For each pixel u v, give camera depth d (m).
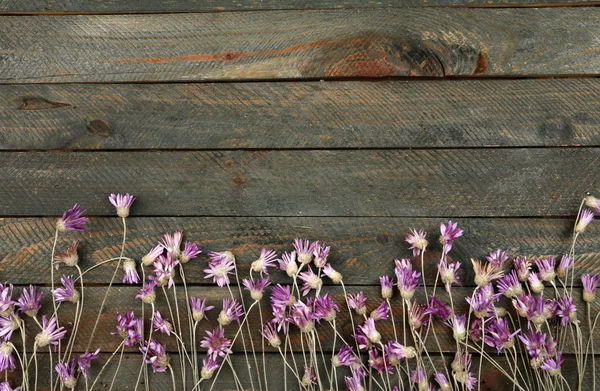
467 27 1.47
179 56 1.47
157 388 1.48
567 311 1.43
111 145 1.47
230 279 1.48
